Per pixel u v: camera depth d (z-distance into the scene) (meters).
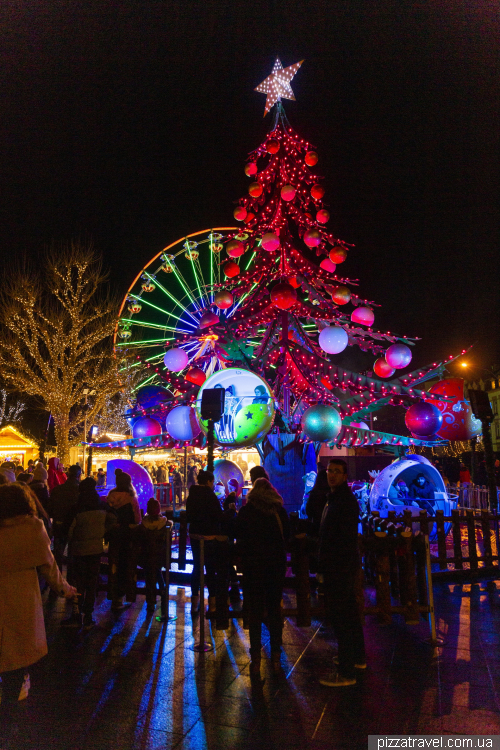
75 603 6.12
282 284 10.17
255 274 13.05
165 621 6.30
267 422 9.48
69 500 7.37
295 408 12.27
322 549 4.55
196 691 4.33
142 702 4.14
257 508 4.84
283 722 3.79
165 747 3.49
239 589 7.86
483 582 7.91
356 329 13.12
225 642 5.55
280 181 13.00
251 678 4.45
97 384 24.11
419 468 10.92
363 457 15.07
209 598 5.87
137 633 5.88
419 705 4.01
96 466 21.30
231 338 11.47
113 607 6.74
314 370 12.28
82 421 25.20
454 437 11.10
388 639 5.50
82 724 3.80
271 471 11.77
